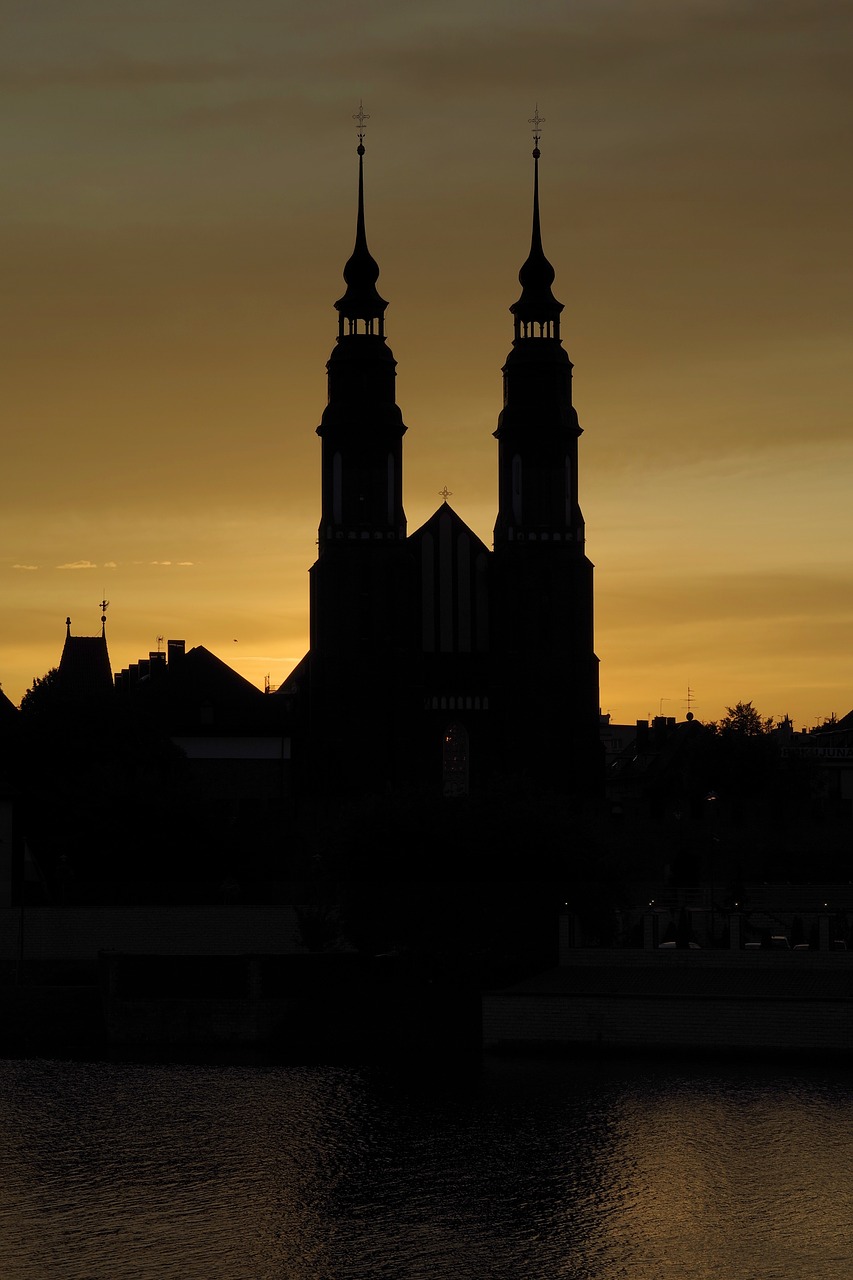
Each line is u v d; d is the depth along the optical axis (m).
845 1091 119.06
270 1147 110.12
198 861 172.12
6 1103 121.75
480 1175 103.62
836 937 146.88
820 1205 97.69
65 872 166.50
